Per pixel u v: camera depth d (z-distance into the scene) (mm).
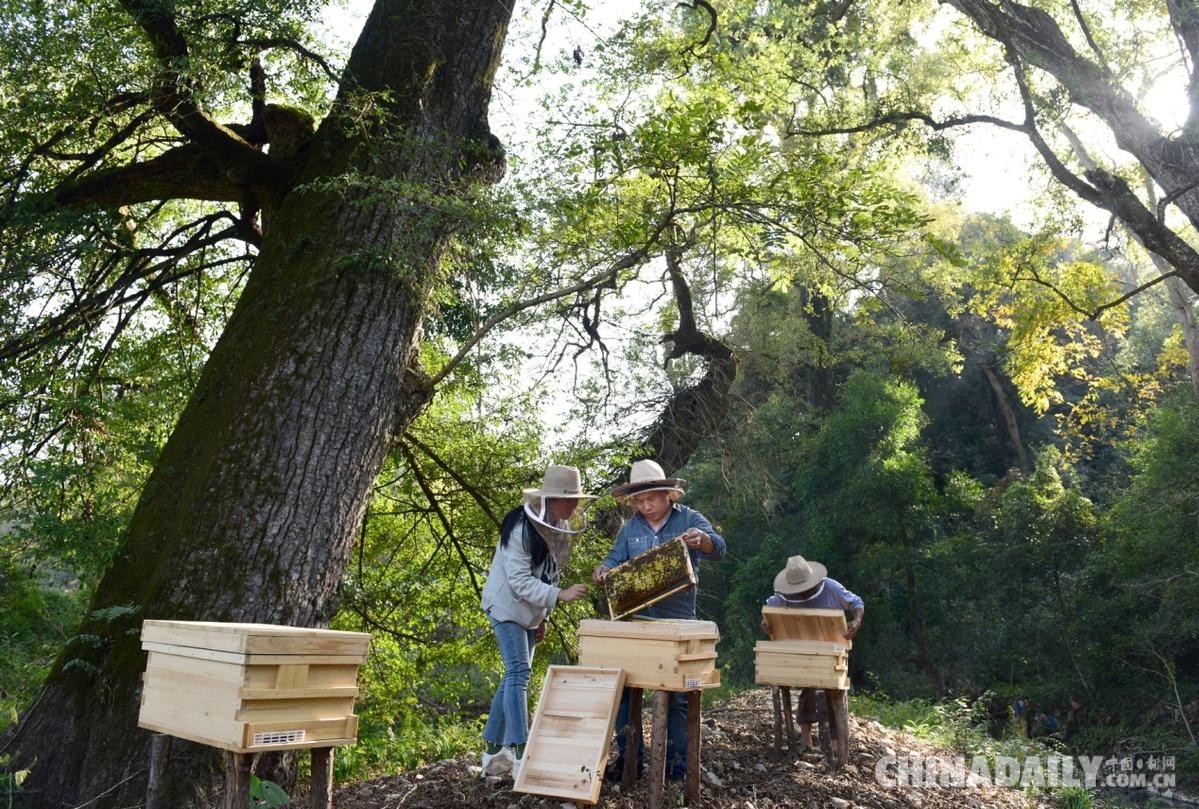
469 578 12414
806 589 7391
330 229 8328
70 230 9125
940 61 19562
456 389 11211
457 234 8867
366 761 9711
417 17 9594
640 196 9758
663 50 12906
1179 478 23469
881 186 8664
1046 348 23438
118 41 9039
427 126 9039
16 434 9234
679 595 5848
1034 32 15797
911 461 30266
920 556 29188
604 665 5156
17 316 9508
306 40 10812
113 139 9781
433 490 12352
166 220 12562
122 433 10180
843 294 12484
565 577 11578
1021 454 39406
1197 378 25203
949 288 24234
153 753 4164
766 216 9148
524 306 9383
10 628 10641
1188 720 20859
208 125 9039
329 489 7363
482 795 5480
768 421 31000
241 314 8148
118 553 7238
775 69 12680
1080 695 24672
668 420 18438
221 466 7184
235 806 3652
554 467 5848
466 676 13523
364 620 11914
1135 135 15164
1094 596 25625
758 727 8492
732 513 34281
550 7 10328
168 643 4043
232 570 6801
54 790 6070
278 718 3715
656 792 5008
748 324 24531
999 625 27500
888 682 28281
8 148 9234
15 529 8852
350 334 7812
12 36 8617
